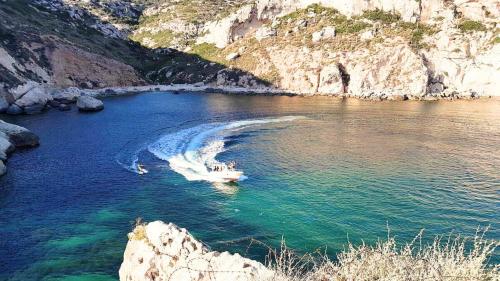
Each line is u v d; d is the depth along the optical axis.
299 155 61.22
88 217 39.78
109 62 147.25
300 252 32.75
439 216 39.50
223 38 173.38
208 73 156.38
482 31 136.50
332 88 134.12
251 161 58.47
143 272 22.12
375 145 66.56
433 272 12.10
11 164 56.25
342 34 149.50
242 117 93.12
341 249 33.19
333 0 165.75
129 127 81.44
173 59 174.75
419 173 52.31
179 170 54.53
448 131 76.69
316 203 43.00
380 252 13.55
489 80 128.38
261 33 163.00
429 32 142.38
